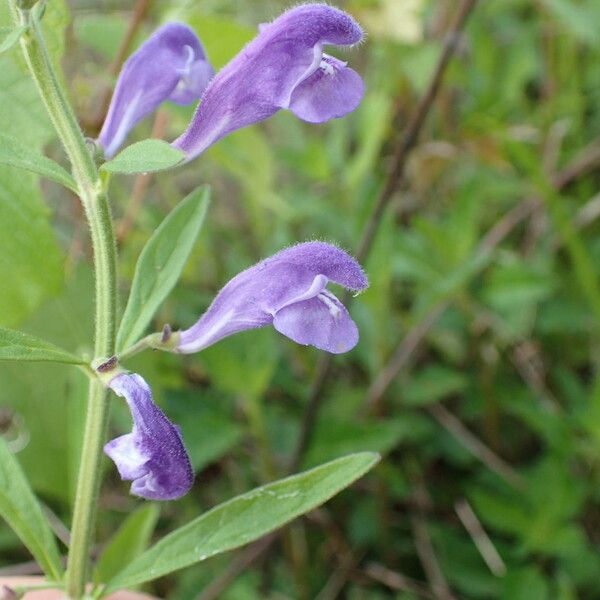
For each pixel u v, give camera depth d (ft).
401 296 0.95
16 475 0.58
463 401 0.86
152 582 0.81
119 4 0.94
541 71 1.09
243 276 0.54
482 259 0.80
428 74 0.94
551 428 0.79
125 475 0.50
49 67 0.51
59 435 0.75
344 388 0.86
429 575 0.79
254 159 0.76
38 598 0.66
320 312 0.53
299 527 0.79
